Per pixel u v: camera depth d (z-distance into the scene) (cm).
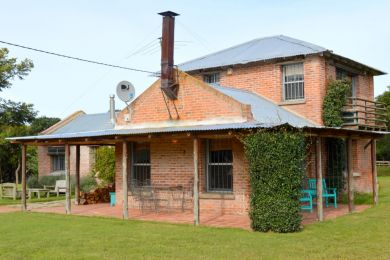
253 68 2248
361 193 2344
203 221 1602
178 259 1027
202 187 1831
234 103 1769
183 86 1919
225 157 1805
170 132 1566
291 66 2170
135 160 2069
